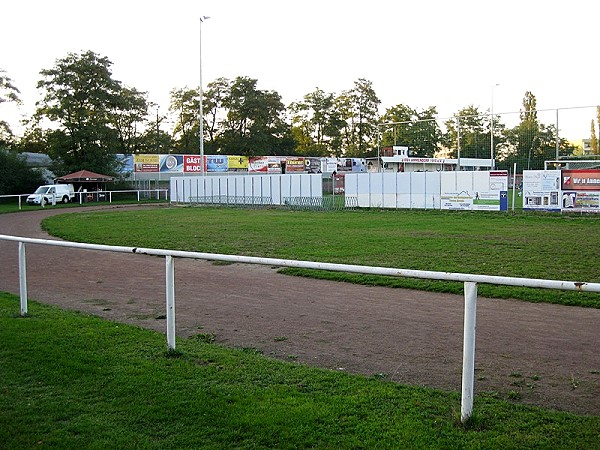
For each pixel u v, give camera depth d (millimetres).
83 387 5660
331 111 99375
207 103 88875
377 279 12023
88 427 4742
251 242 18984
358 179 39500
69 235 22734
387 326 8336
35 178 60000
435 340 7531
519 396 5410
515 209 33812
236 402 5180
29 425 4809
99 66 64125
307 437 4465
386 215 32750
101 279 12992
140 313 9469
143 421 4859
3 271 14297
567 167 39000
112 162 61719
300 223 26906
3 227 27969
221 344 7504
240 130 88500
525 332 7934
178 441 4453
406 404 5078
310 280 12422
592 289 4156
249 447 4348
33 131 72062
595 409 5082
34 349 6898
